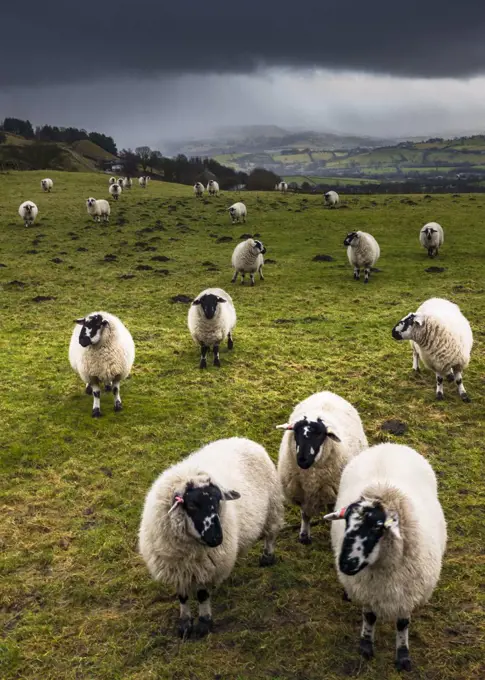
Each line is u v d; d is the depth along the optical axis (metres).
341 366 14.64
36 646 6.05
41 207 43.06
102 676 5.66
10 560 7.35
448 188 114.19
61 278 24.97
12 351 15.81
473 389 12.99
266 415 11.82
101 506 8.64
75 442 10.65
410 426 11.22
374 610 5.63
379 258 28.95
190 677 5.61
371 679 5.53
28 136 195.00
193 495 5.66
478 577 6.91
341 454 7.54
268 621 6.30
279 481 7.44
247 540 6.65
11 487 9.16
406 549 5.42
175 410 12.02
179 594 6.14
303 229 36.41
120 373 11.79
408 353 15.50
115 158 158.88
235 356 15.55
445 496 8.70
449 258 28.52
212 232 35.69
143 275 25.67
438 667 5.66
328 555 7.48
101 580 7.05
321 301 21.50
